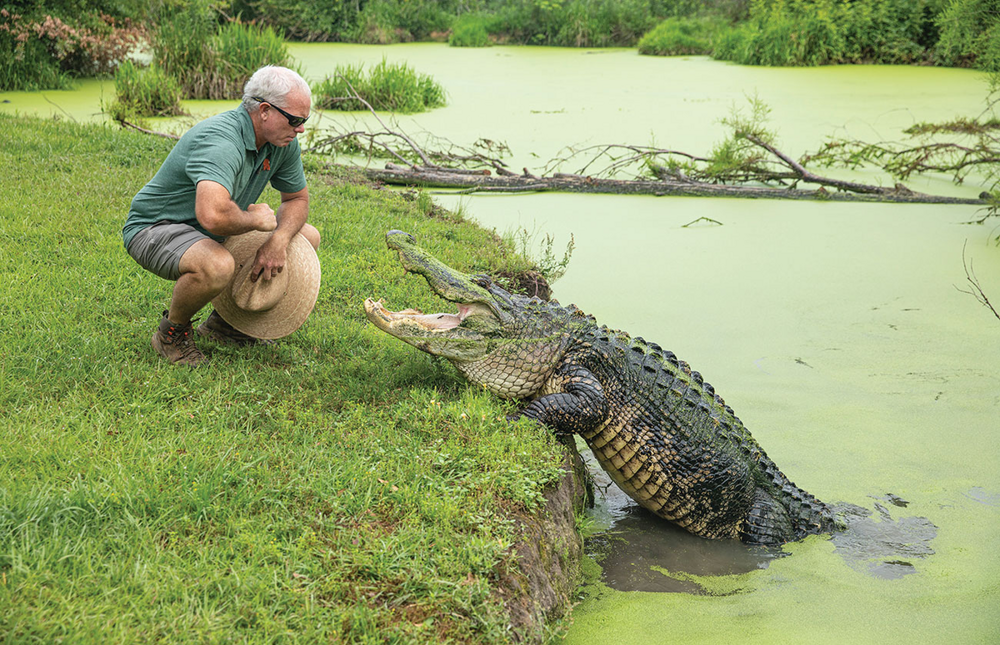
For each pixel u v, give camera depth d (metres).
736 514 3.99
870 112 14.18
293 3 26.50
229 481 3.04
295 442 3.42
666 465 3.93
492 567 2.80
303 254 4.16
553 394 3.82
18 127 8.48
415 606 2.61
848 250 7.84
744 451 4.02
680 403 3.96
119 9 16.61
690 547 3.91
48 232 5.44
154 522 2.77
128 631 2.30
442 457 3.31
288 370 4.12
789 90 16.58
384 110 14.25
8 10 14.31
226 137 3.57
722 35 22.77
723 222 8.78
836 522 4.04
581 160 11.18
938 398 5.09
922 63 20.36
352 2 27.70
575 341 4.01
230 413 3.56
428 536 2.86
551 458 3.53
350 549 2.78
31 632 2.23
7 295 4.44
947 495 4.21
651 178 10.68
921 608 3.40
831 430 4.77
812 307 6.46
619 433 3.93
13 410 3.39
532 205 9.22
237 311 4.14
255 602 2.49
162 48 14.86
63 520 2.71
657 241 8.07
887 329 6.07
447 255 6.15
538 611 2.86
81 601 2.39
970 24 18.73
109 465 3.02
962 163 10.52
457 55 23.62
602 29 27.02
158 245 3.68
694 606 3.37
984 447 4.58
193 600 2.46
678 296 6.65
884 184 10.56
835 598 3.47
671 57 23.58
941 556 3.77
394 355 4.39
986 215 8.89
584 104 15.20
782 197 9.96
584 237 8.15
